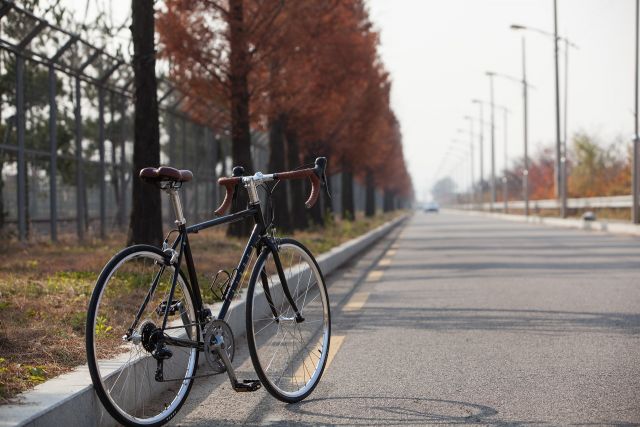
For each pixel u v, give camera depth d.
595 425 7.56
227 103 33.06
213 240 30.16
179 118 44.25
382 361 10.77
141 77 20.86
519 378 9.59
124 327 10.08
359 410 8.24
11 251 24.41
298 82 35.16
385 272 24.98
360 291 19.55
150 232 20.98
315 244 30.83
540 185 152.00
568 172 102.62
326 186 8.75
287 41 31.58
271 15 32.28
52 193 29.83
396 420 7.83
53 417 6.53
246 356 11.32
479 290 18.86
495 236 49.34
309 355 9.08
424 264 27.78
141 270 7.45
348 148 57.88
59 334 10.13
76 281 15.98
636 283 19.81
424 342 12.13
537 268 24.66
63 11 25.73
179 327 7.71
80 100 32.50
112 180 35.97
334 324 14.22
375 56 47.06
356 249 35.09
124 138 36.34
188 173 7.72
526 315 14.68
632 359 10.58
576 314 14.68
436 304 16.55
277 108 35.47
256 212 8.71
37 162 29.30
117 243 29.58
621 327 13.13
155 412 7.97
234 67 31.02
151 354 7.41
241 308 13.05
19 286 14.93
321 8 33.44
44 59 29.03
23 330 10.25
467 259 29.44
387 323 14.16
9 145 27.08
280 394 8.39
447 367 10.30
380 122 62.78
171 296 7.64
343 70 37.88
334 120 51.06
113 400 7.28
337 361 10.83
